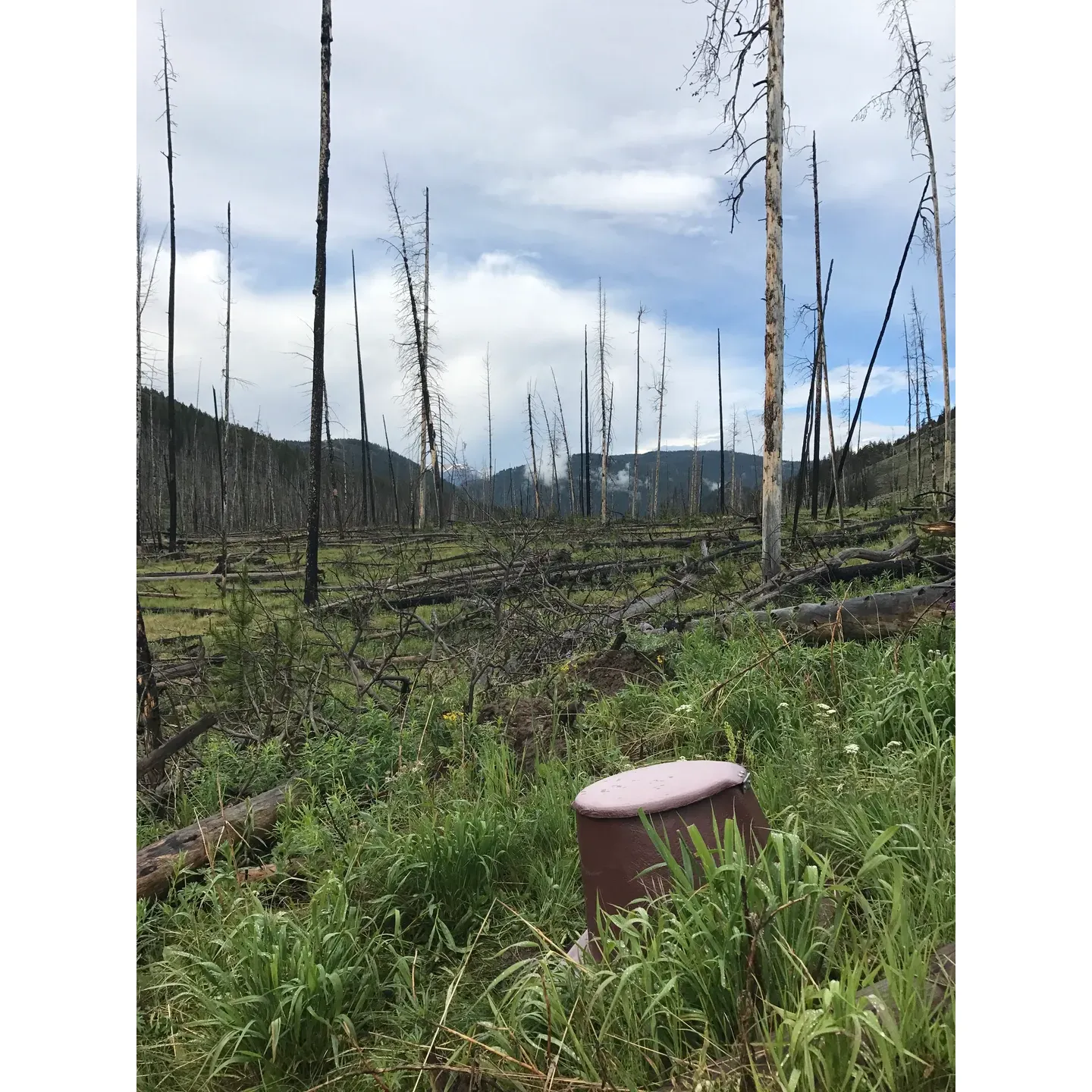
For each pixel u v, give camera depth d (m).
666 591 11.39
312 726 6.69
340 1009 3.25
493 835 4.31
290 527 40.38
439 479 36.59
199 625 13.92
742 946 2.63
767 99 12.91
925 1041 2.23
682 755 5.39
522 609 9.06
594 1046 2.68
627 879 3.16
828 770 4.46
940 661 4.91
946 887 2.96
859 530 16.39
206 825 5.05
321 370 17.67
